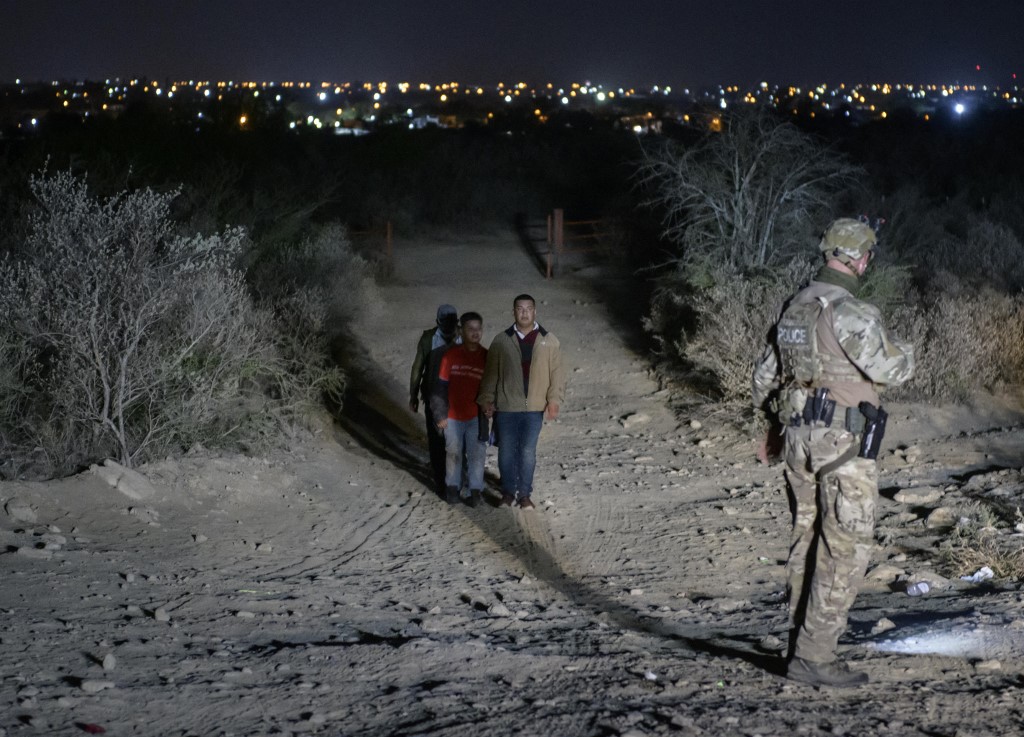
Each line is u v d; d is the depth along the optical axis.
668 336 15.87
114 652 4.93
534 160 35.31
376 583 7.00
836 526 4.72
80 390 8.75
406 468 10.71
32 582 6.03
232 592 6.36
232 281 9.75
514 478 9.23
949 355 12.26
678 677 4.89
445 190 30.25
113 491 8.04
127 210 8.98
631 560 7.72
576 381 14.70
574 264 23.05
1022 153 29.98
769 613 6.33
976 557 7.11
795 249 16.25
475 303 19.23
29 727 3.86
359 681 4.78
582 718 4.21
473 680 4.84
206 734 3.99
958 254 17.16
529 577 7.23
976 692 4.67
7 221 12.43
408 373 15.02
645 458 11.05
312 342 13.36
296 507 8.85
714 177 16.88
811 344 4.70
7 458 8.48
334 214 27.39
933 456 10.37
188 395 9.41
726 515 8.91
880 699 4.59
